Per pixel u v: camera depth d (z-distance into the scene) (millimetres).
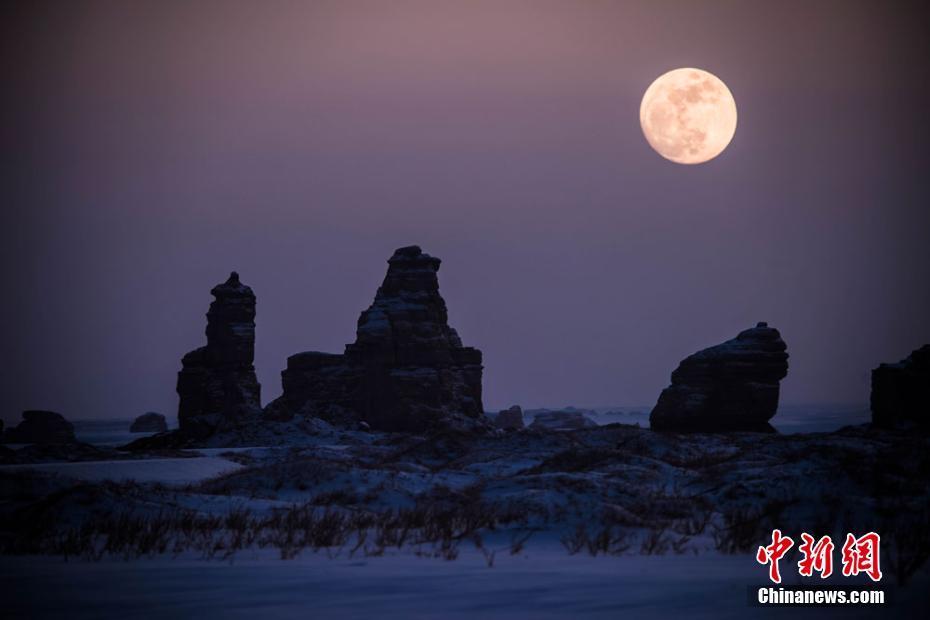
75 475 189750
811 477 131125
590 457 184750
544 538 98188
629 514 109688
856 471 132375
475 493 134000
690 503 124562
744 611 52625
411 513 119500
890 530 98812
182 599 58125
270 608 55000
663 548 89312
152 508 121062
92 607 55938
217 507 130625
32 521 113250
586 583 62281
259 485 157750
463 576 66562
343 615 52812
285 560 81375
